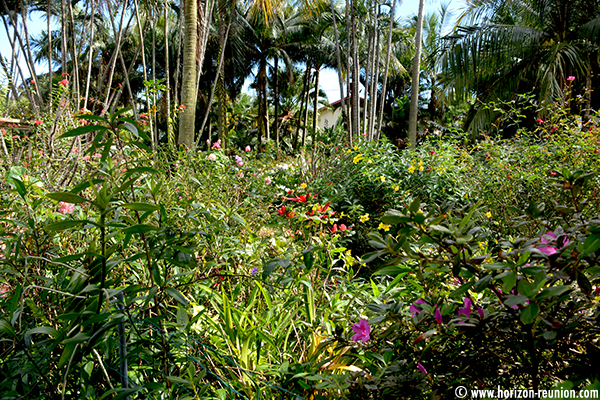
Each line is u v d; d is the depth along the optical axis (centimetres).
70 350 95
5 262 123
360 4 914
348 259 217
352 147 544
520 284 84
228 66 1542
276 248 207
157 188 126
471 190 438
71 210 187
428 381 104
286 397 134
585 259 87
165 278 125
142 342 125
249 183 343
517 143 493
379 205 447
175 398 125
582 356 98
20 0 604
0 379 117
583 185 117
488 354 108
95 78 1683
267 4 747
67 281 130
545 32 871
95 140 101
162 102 573
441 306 114
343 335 139
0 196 181
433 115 2036
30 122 356
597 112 455
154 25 602
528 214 120
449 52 862
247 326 167
